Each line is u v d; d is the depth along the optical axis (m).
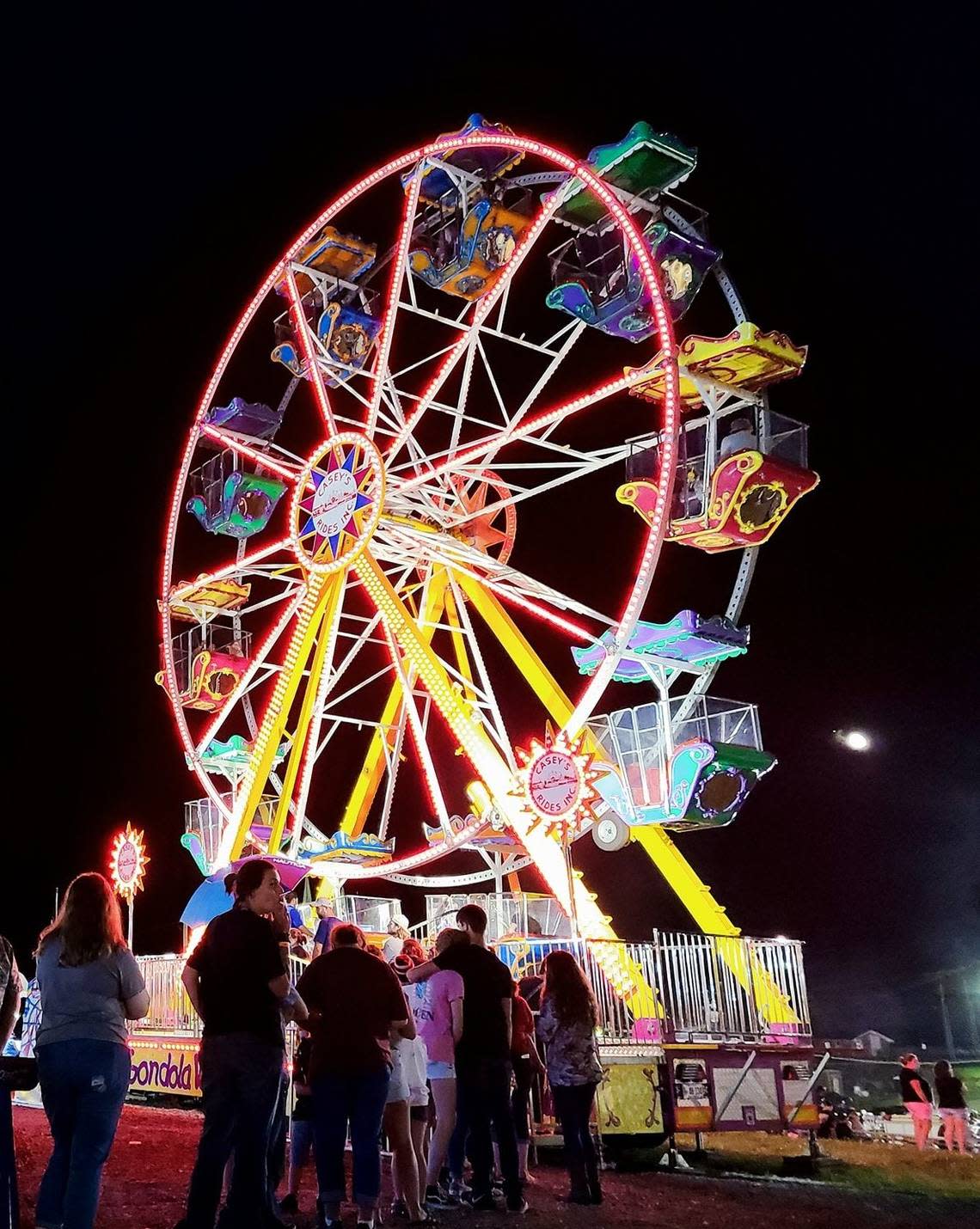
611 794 16.50
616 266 17.55
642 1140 10.31
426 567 21.72
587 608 17.55
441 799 18.52
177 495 23.12
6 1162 5.57
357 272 22.05
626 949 11.64
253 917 6.23
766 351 15.98
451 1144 8.49
